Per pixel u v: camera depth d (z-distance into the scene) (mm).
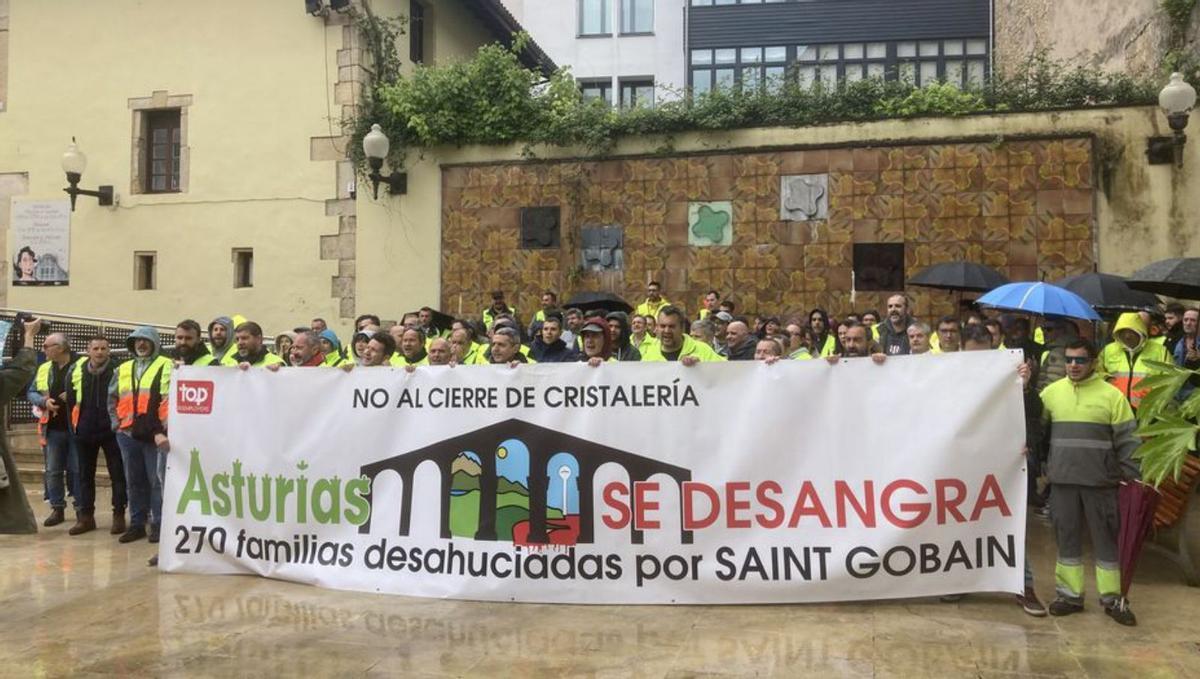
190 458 6441
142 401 7566
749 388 5488
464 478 5781
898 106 11539
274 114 13500
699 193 11938
